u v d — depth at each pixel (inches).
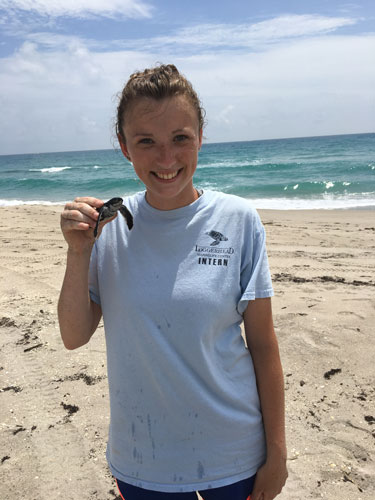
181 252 57.2
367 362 145.8
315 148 3053.6
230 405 57.9
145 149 55.7
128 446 58.6
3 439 115.4
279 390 61.0
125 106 55.8
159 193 57.1
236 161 2036.2
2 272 251.3
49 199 944.3
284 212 580.1
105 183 1142.3
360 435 114.7
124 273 57.8
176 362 55.4
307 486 99.3
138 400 57.6
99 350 157.9
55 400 131.0
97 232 55.8
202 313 55.4
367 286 220.8
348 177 1065.5
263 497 60.9
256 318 60.3
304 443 112.8
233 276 57.6
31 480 102.3
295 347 157.3
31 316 187.6
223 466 56.9
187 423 56.2
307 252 310.8
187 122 55.6
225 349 58.2
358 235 384.8
